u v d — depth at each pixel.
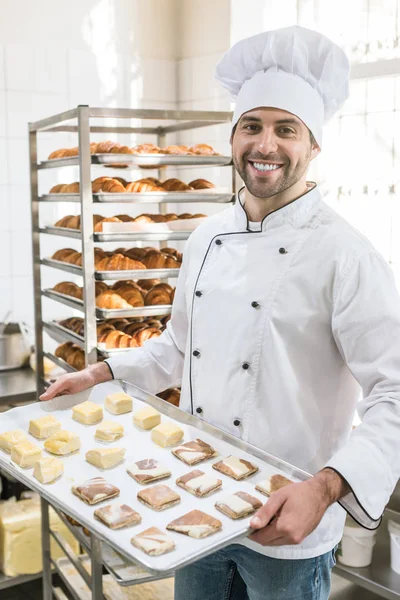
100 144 2.23
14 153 2.84
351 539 2.21
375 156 2.44
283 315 1.34
